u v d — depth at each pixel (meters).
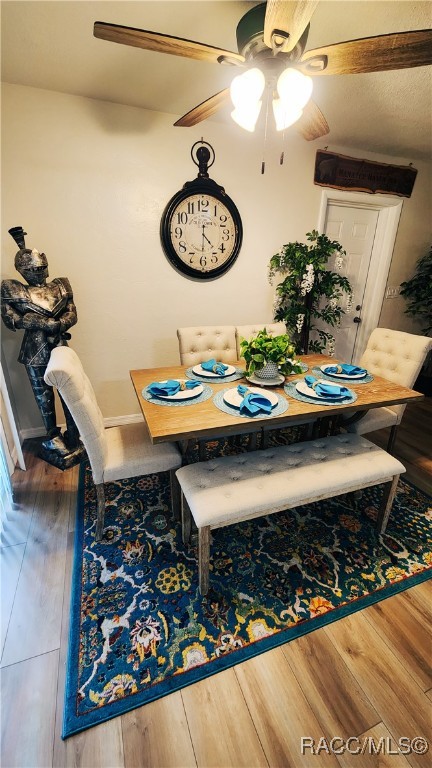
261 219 2.77
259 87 1.15
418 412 3.24
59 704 1.03
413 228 3.46
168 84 1.92
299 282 2.70
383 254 3.41
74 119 2.09
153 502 1.92
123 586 1.40
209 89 1.97
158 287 2.63
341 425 2.07
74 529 1.71
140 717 1.00
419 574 1.47
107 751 0.94
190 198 2.46
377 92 1.98
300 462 1.53
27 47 1.59
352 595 1.37
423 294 3.55
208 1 1.30
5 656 1.15
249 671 1.11
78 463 2.28
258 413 1.42
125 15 1.39
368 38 0.98
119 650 1.17
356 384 1.80
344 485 1.44
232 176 2.57
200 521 1.22
